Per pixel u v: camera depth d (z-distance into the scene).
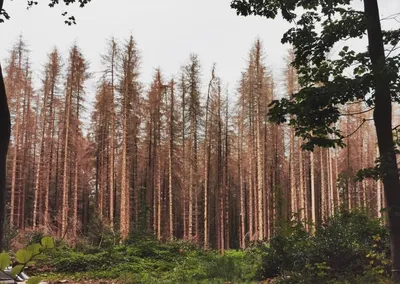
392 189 5.97
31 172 42.28
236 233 48.16
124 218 26.17
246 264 13.57
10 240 16.06
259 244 17.25
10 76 33.09
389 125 6.02
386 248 9.00
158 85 36.03
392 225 6.01
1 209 3.73
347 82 5.85
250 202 33.75
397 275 5.94
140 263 15.68
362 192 34.22
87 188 41.78
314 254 9.49
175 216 41.59
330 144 6.51
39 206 34.38
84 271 14.62
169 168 33.22
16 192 35.44
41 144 34.69
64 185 29.70
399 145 6.18
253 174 35.38
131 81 28.89
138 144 37.53
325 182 36.78
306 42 6.41
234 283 11.20
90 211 40.03
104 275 13.95
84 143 36.81
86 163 37.03
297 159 36.91
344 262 9.16
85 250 16.80
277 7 6.71
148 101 36.47
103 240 18.33
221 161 37.38
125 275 13.66
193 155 34.75
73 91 34.06
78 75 32.75
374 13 6.11
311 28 6.55
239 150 39.53
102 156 35.19
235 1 6.79
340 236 9.66
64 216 27.88
